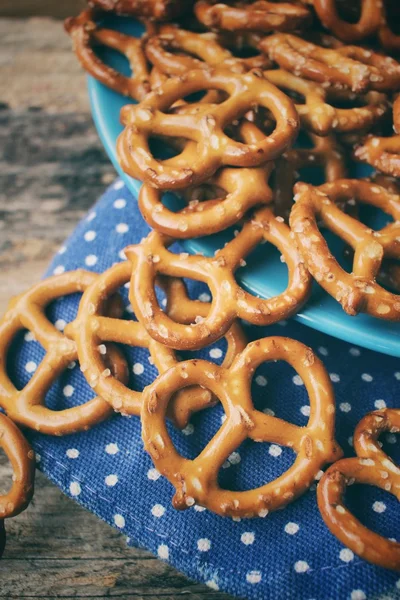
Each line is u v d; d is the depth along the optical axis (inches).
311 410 9.8
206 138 9.8
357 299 9.2
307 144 10.9
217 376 9.7
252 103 10.1
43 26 15.3
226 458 9.6
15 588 10.4
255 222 10.0
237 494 9.5
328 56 10.5
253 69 10.3
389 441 10.1
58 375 10.5
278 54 10.6
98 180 13.8
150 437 9.5
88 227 11.7
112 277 10.4
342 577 9.4
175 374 9.6
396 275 9.9
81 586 10.4
